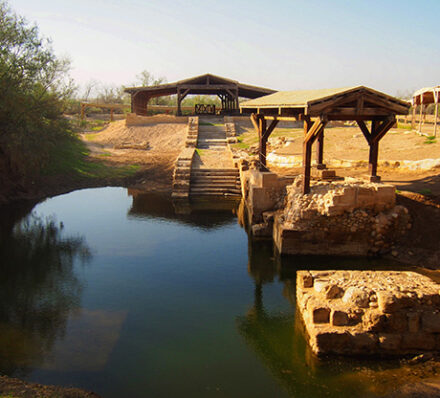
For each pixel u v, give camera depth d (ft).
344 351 24.52
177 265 41.09
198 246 46.73
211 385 23.13
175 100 251.39
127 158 96.48
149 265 41.11
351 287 26.20
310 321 26.27
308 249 40.88
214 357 25.85
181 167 76.33
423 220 40.40
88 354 26.05
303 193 42.42
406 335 24.34
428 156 57.11
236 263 41.52
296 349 26.61
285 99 47.52
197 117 119.34
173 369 24.54
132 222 56.54
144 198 71.31
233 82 131.03
